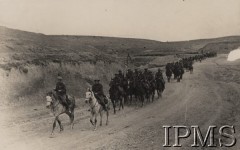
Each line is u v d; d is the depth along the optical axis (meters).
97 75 34.81
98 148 13.23
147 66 67.88
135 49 129.62
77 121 18.81
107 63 40.66
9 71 23.98
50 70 28.23
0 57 26.09
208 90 31.64
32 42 37.94
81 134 15.66
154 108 23.28
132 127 17.28
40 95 24.84
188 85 36.16
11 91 23.00
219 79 41.47
